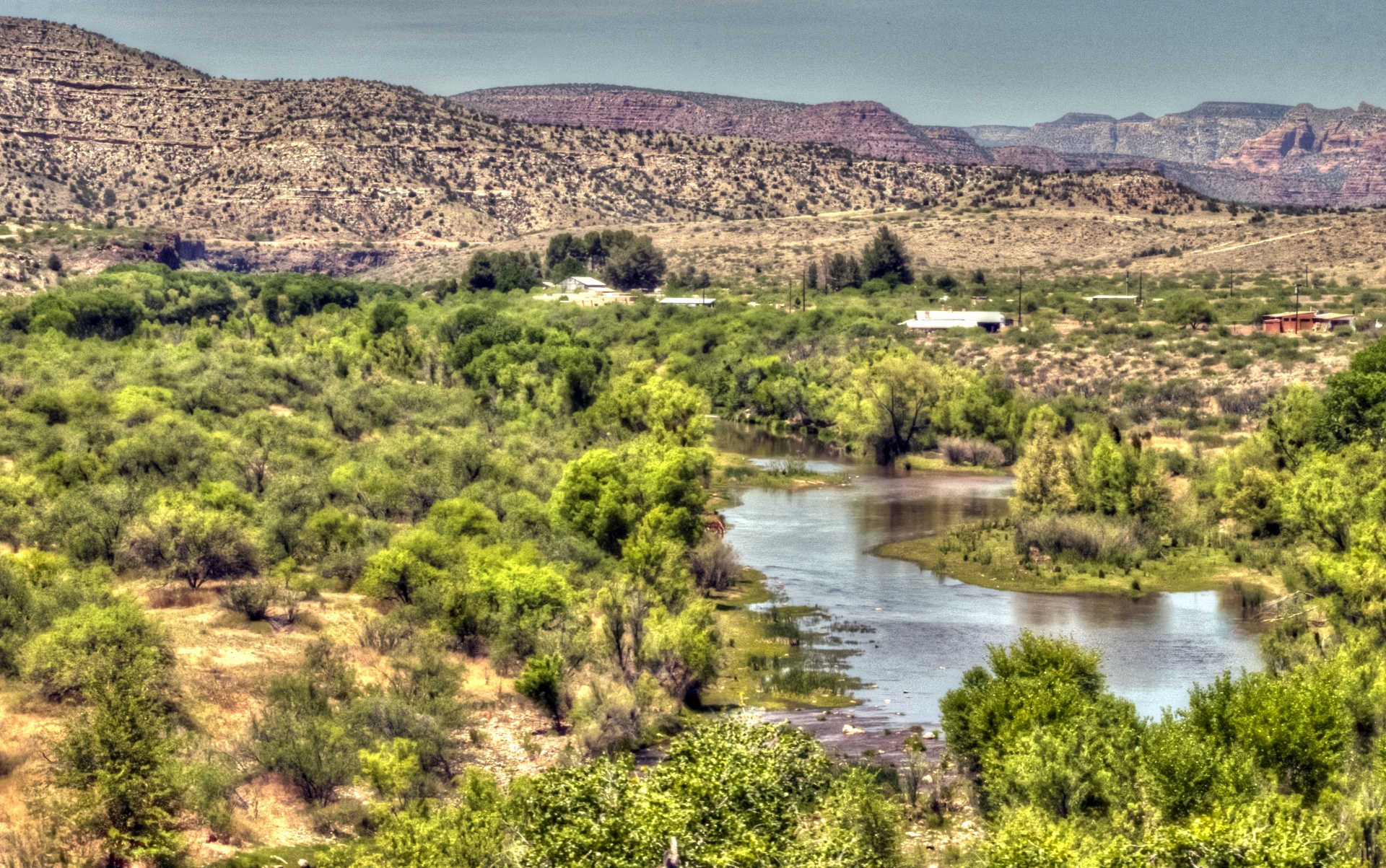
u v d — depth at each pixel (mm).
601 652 141250
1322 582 168250
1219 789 87312
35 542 169750
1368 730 106688
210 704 121812
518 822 85062
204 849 95062
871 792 93438
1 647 122000
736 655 159000
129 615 125938
